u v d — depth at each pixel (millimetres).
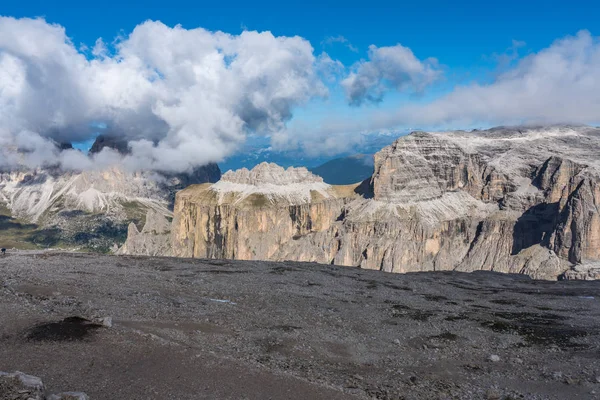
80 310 61219
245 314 72438
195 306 74812
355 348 58906
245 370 42062
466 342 64938
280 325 66750
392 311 84250
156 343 45750
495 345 64312
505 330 72938
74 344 43625
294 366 48500
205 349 49156
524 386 47812
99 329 48250
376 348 59906
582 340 67188
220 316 69125
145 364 40812
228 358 45156
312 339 60656
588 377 50906
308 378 44000
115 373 38594
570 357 58938
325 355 54594
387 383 45812
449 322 77250
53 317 52188
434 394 43531
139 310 67000
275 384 39719
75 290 78875
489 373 51969
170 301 76562
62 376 37125
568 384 48438
